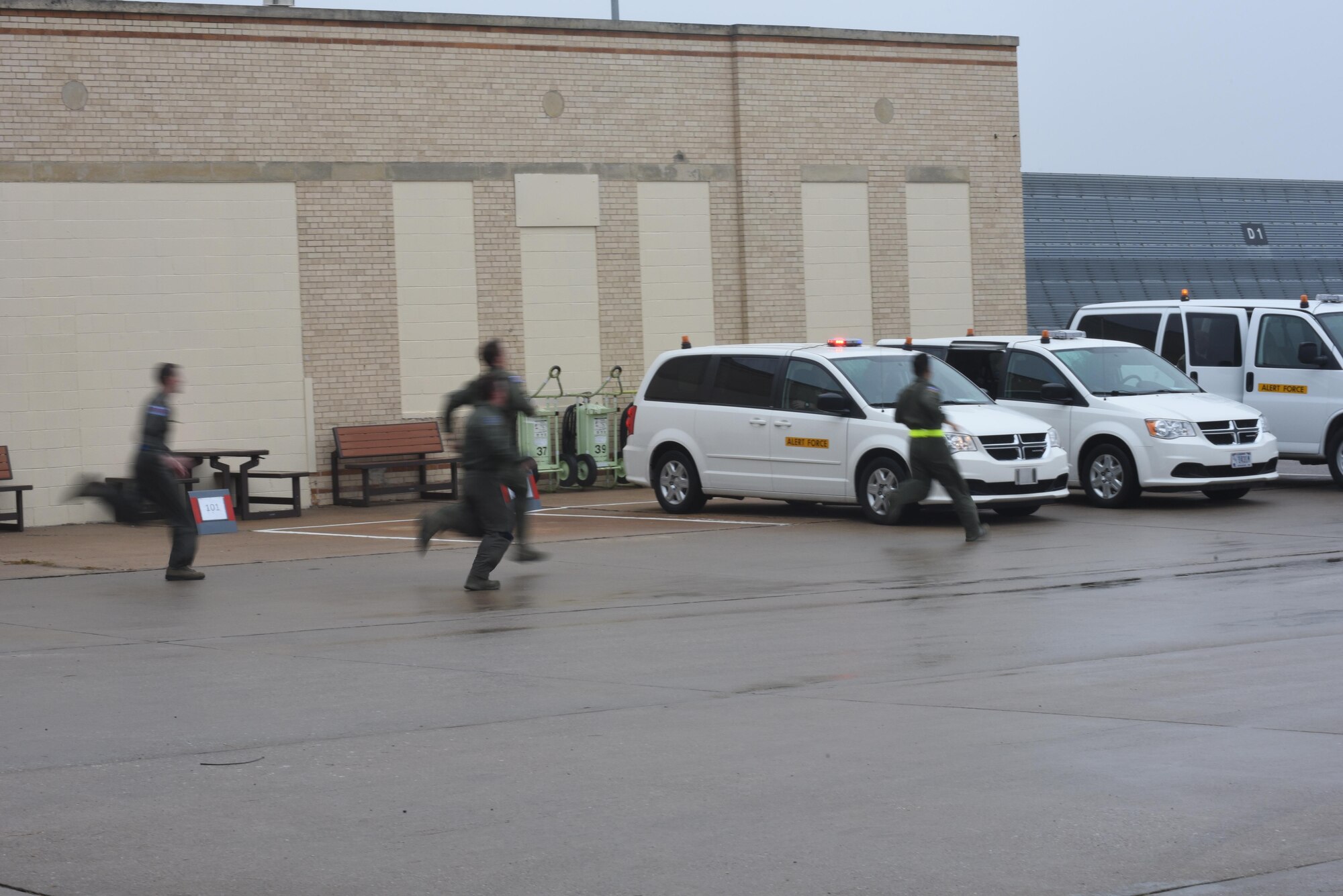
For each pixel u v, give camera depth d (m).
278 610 12.29
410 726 8.02
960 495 15.88
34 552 17.20
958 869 5.53
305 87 22.89
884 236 26.75
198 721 8.23
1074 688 8.55
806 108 26.16
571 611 11.91
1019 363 19.98
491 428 13.06
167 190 22.05
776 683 8.94
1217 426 18.77
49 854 5.92
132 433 21.80
